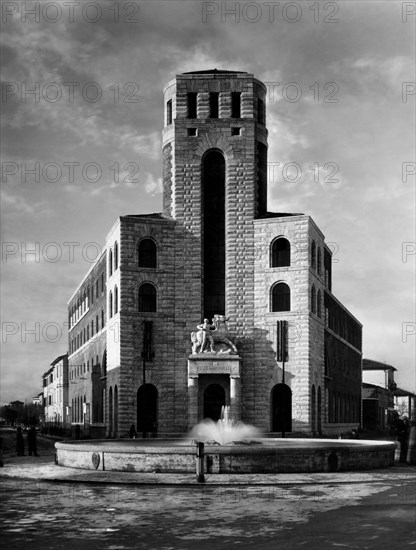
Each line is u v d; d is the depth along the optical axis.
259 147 86.62
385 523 25.89
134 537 23.80
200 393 80.06
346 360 107.44
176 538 23.58
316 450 42.72
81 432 103.75
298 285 80.56
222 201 85.38
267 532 24.45
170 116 88.31
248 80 86.25
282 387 80.81
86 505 30.69
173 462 42.00
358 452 44.81
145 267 82.75
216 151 85.75
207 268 84.38
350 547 21.94
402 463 50.38
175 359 82.00
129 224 82.31
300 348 79.81
